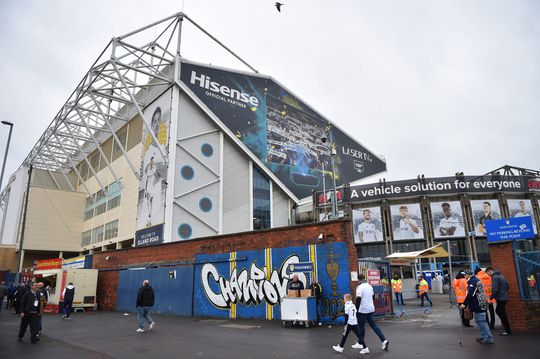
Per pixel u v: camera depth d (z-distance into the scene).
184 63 41.97
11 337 13.83
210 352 9.96
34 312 12.71
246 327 14.75
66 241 57.53
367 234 51.31
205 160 41.72
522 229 12.20
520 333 11.45
